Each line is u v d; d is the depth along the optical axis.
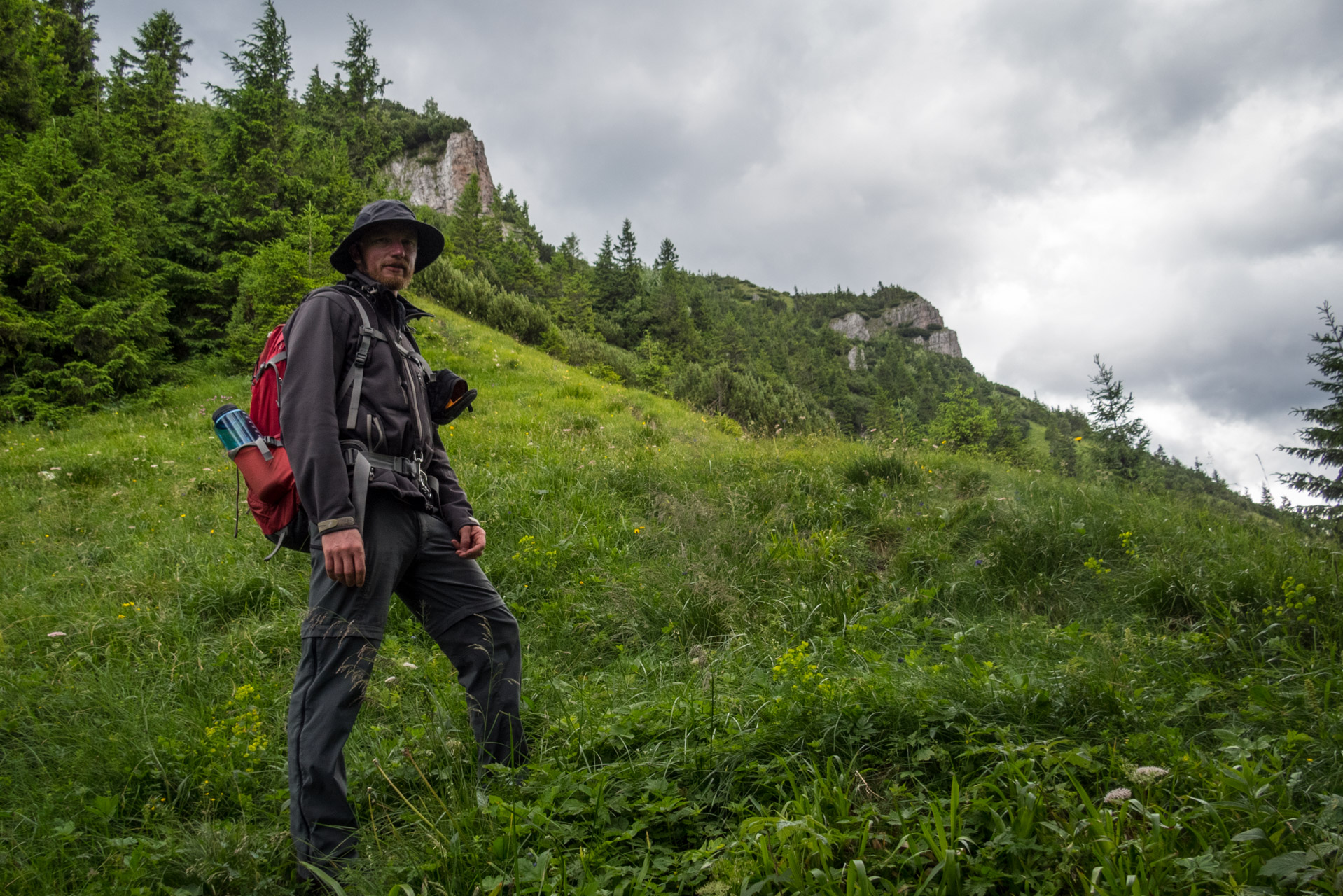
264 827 2.04
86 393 9.98
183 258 14.41
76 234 10.98
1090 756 1.88
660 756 2.13
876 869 1.53
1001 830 1.59
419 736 2.33
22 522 5.63
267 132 17.86
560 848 1.71
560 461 6.70
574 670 3.25
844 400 108.44
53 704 2.80
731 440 9.08
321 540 1.87
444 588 2.17
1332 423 14.29
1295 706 2.25
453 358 13.77
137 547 4.96
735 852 1.61
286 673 3.19
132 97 22.16
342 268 2.32
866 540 4.86
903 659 3.04
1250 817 1.57
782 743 2.10
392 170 112.94
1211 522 4.65
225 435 2.02
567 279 62.59
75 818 2.10
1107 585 3.84
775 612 3.70
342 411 1.99
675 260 93.62
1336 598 3.14
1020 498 5.19
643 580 3.97
